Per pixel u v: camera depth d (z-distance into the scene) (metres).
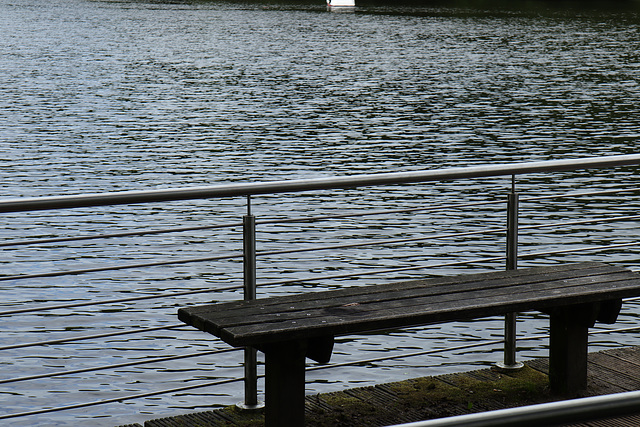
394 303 4.80
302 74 73.81
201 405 11.73
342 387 12.07
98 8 173.38
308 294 4.99
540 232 22.88
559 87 63.03
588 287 5.11
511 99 56.38
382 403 5.58
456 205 5.88
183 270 19.34
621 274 5.42
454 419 2.11
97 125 45.56
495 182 30.22
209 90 63.47
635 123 45.56
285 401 4.76
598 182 30.05
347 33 118.06
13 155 36.09
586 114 48.94
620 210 25.55
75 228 23.67
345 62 83.56
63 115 49.03
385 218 24.84
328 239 22.41
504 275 5.39
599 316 5.44
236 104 55.50
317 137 41.72
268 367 4.84
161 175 32.78
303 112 51.34
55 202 4.74
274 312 4.65
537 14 148.12
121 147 38.84
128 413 11.50
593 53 89.62
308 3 192.62
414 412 5.42
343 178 5.29
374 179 5.36
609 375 5.96
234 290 17.92
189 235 22.95
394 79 69.88
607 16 142.12
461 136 41.66
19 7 173.38
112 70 75.50
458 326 14.73
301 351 4.74
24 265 19.84
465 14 151.00
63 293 17.41
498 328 14.68
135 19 143.12
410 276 19.02
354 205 26.80
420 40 106.81
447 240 22.34
